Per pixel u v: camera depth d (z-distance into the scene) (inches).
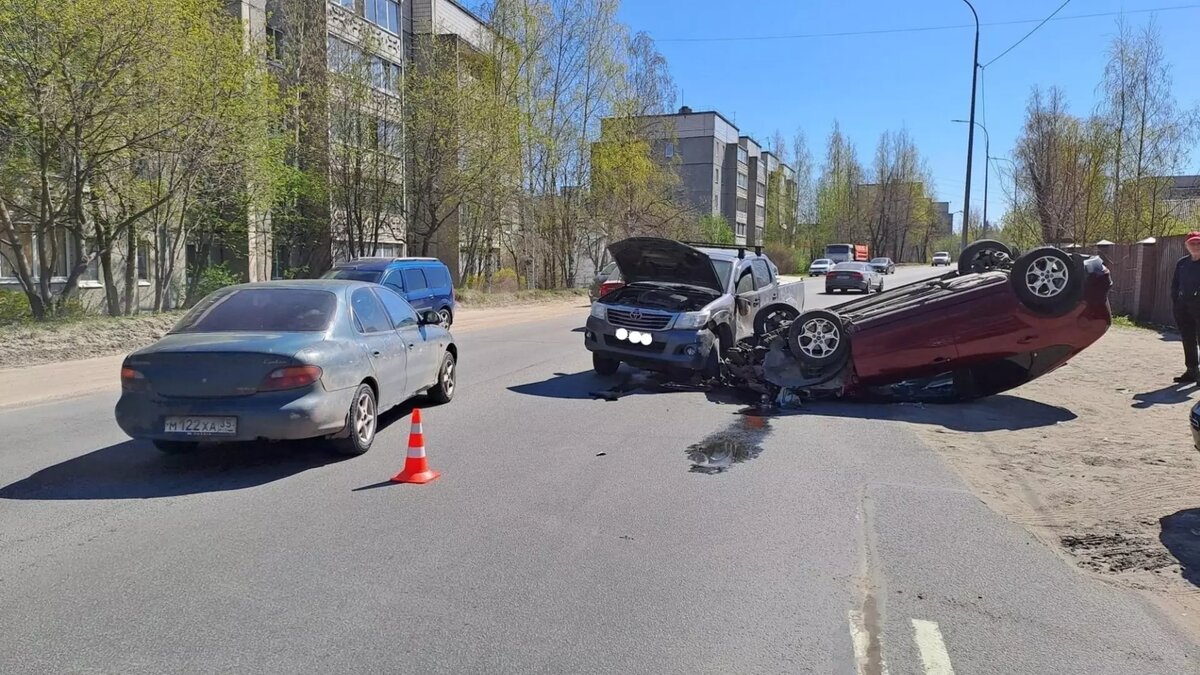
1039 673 137.6
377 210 1165.7
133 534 199.2
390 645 143.9
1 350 486.9
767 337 428.1
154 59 588.7
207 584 169.0
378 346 297.4
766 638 148.5
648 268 468.8
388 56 1195.3
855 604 163.8
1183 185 1243.8
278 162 860.0
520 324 837.8
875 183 3735.2
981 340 355.6
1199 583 177.3
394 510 220.2
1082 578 178.9
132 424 247.1
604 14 1435.8
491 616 155.7
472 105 1154.0
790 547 195.6
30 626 149.7
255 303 283.0
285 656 139.7
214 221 903.7
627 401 390.3
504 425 334.0
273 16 1071.0
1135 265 741.3
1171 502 231.8
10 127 579.2
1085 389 417.1
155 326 608.4
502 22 1312.7
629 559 186.4
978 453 294.5
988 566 184.9
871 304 406.0
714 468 269.3
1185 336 408.8
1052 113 1069.1
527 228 1395.2
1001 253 422.0
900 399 394.9
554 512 220.2
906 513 222.8
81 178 620.7
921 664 139.9
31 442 297.9
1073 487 249.6
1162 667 140.1
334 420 259.1
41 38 542.9
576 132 1460.4
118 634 146.8
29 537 196.4
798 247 3376.0
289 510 219.1
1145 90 987.9
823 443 307.0
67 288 660.7
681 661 139.7
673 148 2000.5
